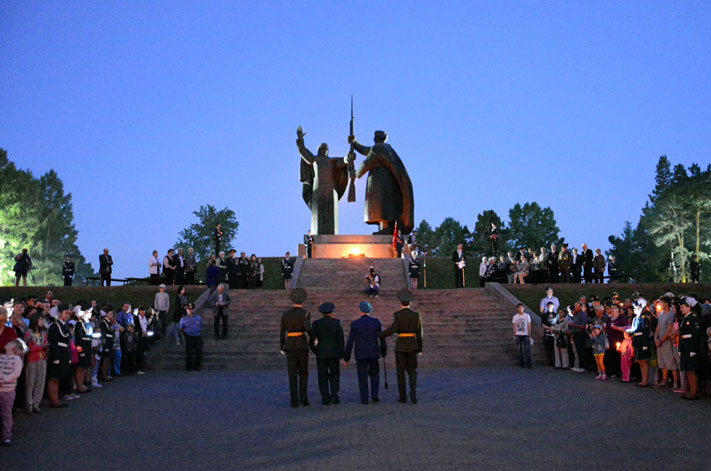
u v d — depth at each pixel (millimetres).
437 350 20359
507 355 19719
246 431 9336
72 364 12906
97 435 9172
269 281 43625
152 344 19797
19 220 66250
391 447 8141
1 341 8812
